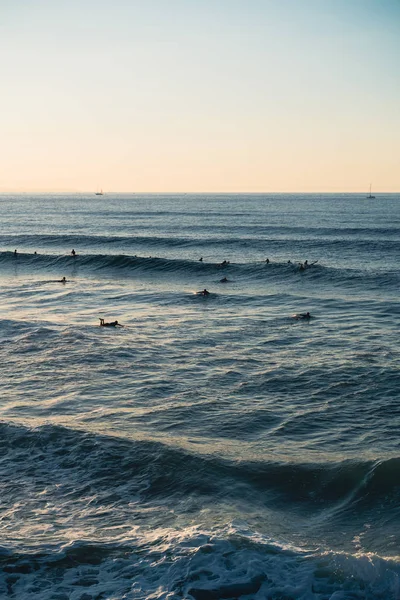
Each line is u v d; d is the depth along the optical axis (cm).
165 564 802
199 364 1811
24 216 11325
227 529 886
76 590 760
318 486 1039
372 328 2275
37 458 1155
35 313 2622
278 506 988
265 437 1257
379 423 1325
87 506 987
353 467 1082
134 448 1184
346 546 858
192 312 2658
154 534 888
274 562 795
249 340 2109
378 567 764
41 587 769
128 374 1709
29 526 923
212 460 1129
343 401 1472
